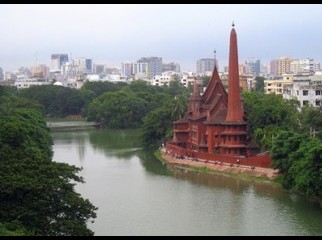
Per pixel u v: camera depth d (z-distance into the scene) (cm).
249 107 14088
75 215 5894
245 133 12588
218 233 7206
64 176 6406
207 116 13312
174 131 14788
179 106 16025
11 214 5378
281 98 15812
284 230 7294
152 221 7869
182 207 8700
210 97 14038
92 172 12162
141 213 8338
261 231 7262
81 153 15388
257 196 9425
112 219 7988
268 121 13000
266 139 11988
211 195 9600
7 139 7444
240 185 10500
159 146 15975
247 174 11294
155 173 12050
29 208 5547
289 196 9362
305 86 17775
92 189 10206
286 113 13238
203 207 8675
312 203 8806
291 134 10019
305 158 8819
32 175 5962
